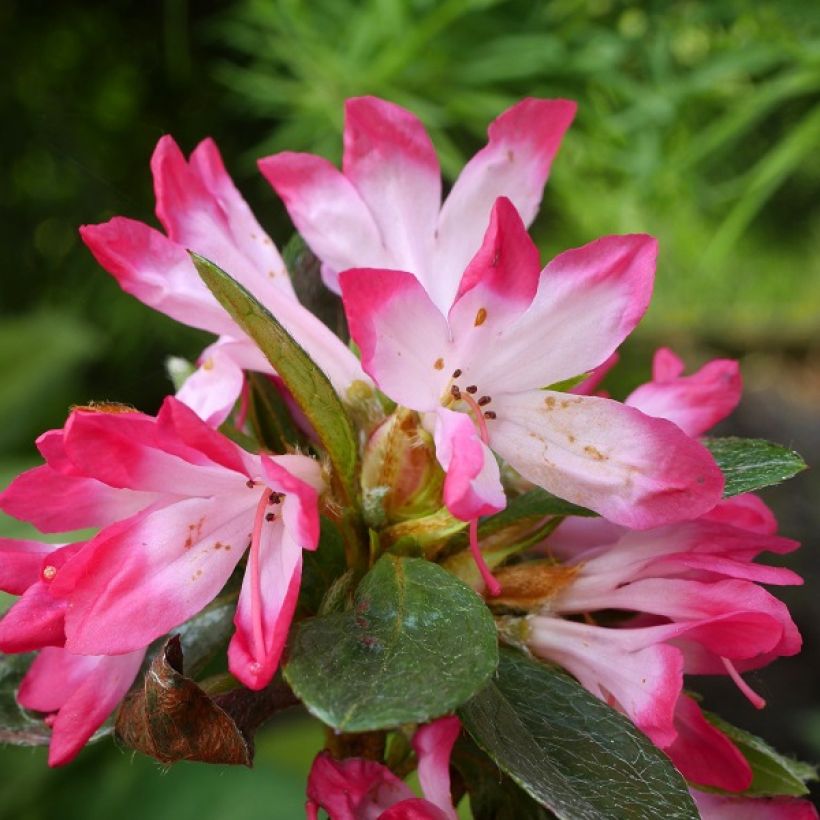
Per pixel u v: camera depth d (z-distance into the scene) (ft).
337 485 0.46
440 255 0.48
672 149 0.93
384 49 0.91
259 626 0.41
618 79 0.90
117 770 0.80
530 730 0.44
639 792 0.43
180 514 0.43
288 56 0.93
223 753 0.41
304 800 0.77
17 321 1.00
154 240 0.46
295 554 0.41
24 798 0.79
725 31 0.87
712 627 0.44
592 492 0.43
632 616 0.48
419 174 0.48
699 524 0.46
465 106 0.90
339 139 0.93
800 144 0.84
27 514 0.43
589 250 0.43
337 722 0.39
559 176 0.96
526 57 0.89
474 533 0.42
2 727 0.49
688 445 0.43
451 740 0.43
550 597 0.47
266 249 0.49
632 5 0.89
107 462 0.41
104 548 0.42
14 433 0.95
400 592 0.43
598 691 0.46
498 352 0.44
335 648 0.42
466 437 0.41
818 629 1.61
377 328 0.42
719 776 0.45
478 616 0.42
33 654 0.50
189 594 0.42
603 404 0.44
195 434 0.40
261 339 0.43
